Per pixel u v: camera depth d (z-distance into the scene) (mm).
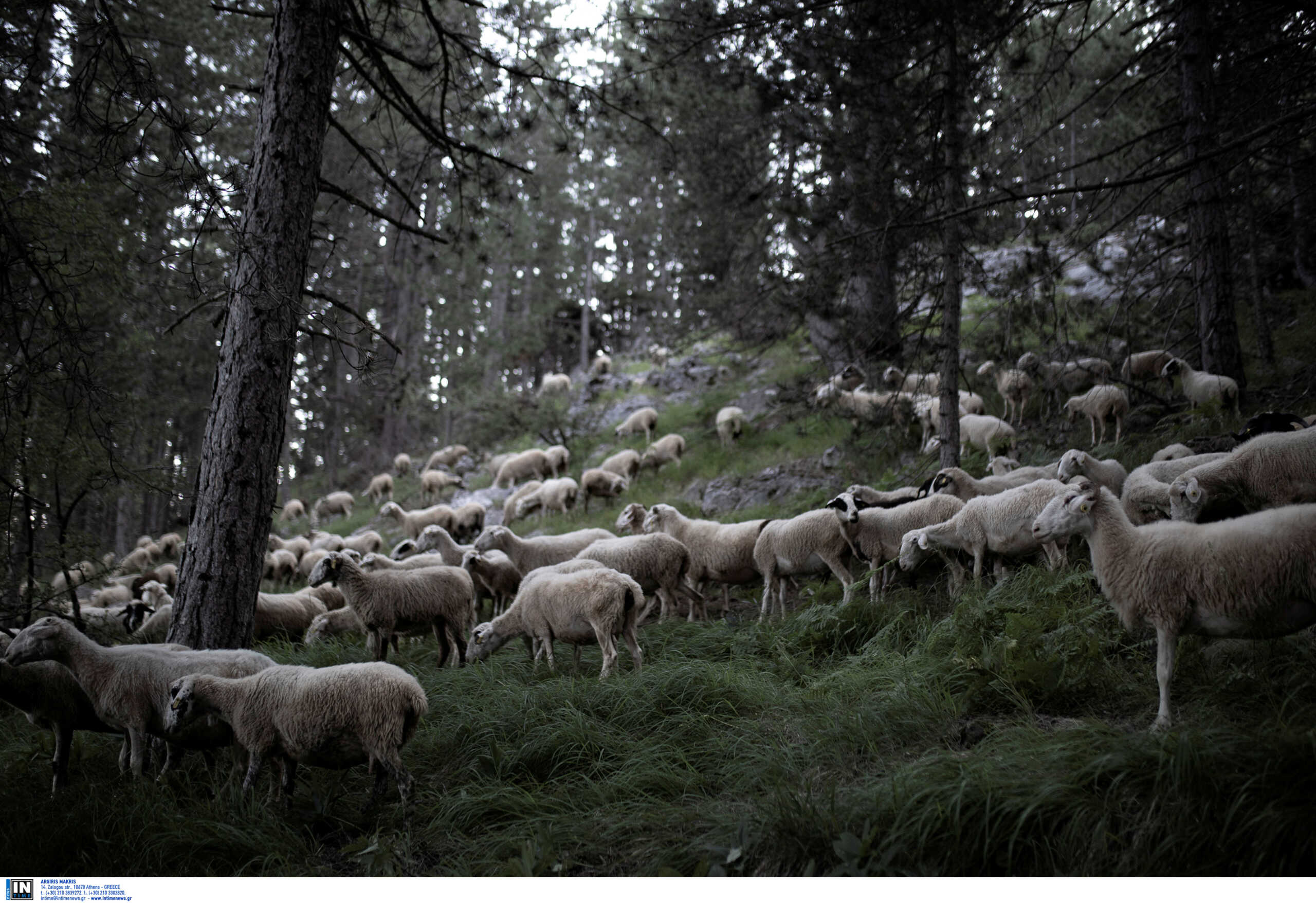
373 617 8336
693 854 4602
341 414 36375
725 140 17500
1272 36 12484
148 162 7684
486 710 6766
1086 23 12109
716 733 6125
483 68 10945
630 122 14430
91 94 8117
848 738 5633
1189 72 11906
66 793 6090
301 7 7945
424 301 33562
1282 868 3605
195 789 6168
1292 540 4492
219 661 6336
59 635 6113
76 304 8578
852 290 12469
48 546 9172
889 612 8062
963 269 11906
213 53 16375
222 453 7359
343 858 5188
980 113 12172
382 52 10430
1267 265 19172
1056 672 5672
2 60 8297
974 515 8047
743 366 25500
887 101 11523
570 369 48594
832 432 17281
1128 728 5102
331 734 5422
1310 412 10781
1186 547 4836
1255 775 3928
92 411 8977
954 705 5766
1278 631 4734
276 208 7719
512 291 39562
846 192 11617
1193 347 13758
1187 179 12352
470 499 23766
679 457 19219
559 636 8031
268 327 7453
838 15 11188
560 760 6012
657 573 9477
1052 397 14812
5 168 9703
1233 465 7145
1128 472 9883
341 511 28984
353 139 9117
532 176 11117
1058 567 7652
